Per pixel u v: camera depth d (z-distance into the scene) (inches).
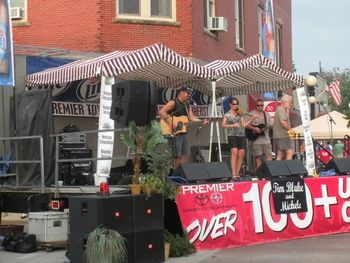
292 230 415.5
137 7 633.0
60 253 365.4
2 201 444.1
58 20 628.1
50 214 372.8
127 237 312.3
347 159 478.0
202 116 669.9
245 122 511.8
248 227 390.6
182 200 361.1
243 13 824.9
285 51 1082.7
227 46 750.5
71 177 435.8
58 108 561.9
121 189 351.3
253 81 581.3
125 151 588.4
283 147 542.3
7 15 436.1
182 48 643.5
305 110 542.6
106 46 617.0
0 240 400.8
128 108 337.4
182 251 348.8
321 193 439.5
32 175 427.2
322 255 349.4
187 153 452.4
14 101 463.5
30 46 580.1
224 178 390.9
